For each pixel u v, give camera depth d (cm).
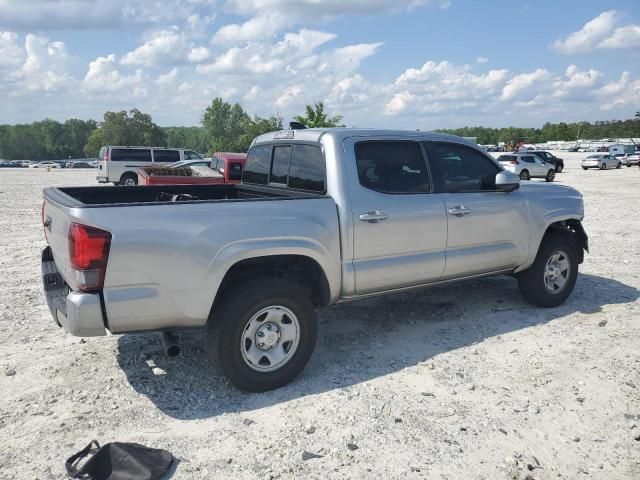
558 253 571
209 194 554
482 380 403
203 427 340
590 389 387
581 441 322
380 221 435
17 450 313
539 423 342
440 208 473
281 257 398
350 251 423
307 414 354
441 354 452
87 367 427
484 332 503
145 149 2680
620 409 359
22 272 758
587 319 538
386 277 446
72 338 491
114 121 10725
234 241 365
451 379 405
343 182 422
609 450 313
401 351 460
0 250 926
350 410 359
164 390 389
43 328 519
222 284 386
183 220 350
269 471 294
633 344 471
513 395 379
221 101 9644
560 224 591
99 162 2742
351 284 428
